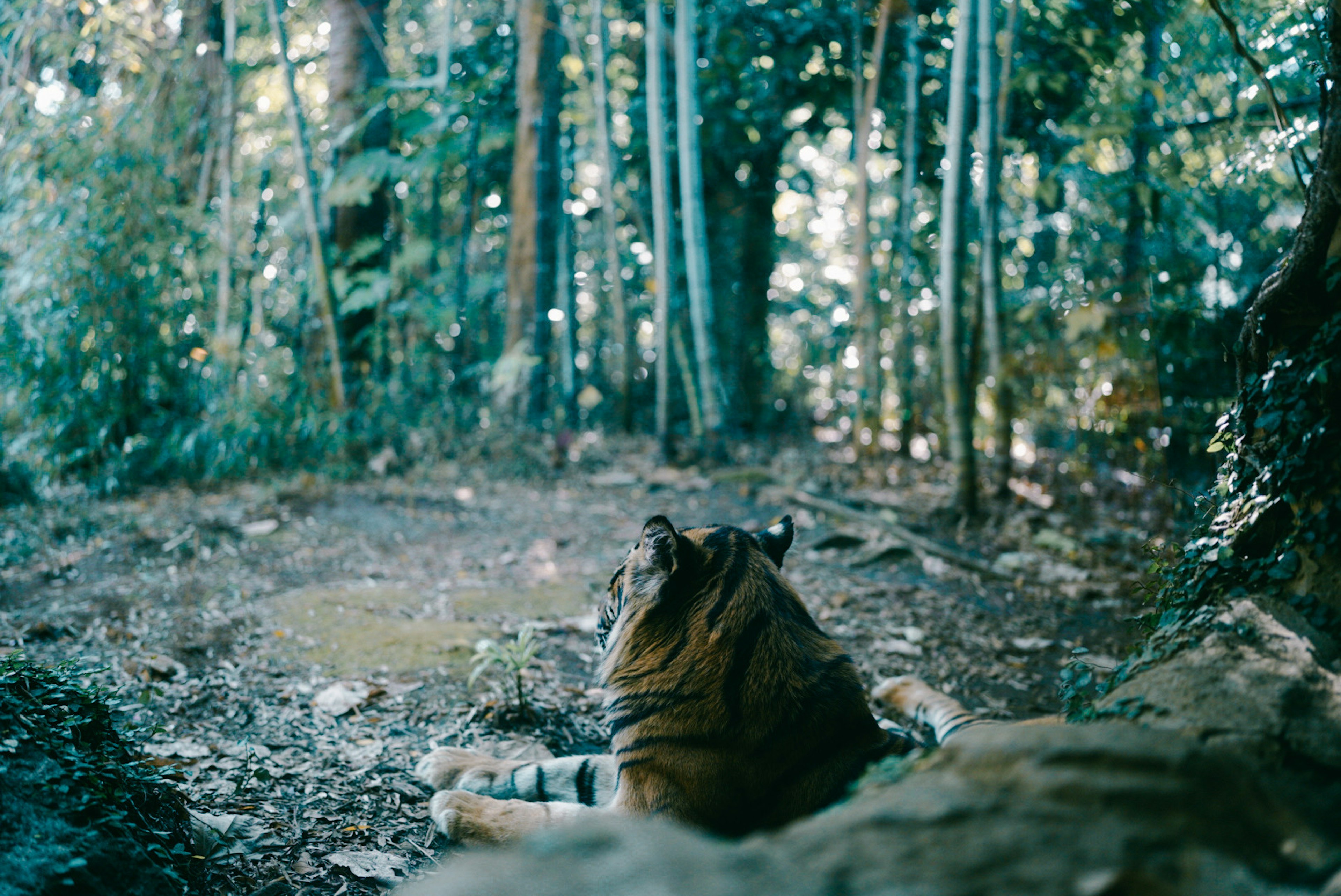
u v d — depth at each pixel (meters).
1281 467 2.76
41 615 4.91
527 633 4.16
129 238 7.64
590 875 1.08
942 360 7.69
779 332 14.48
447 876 1.12
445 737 3.89
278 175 10.81
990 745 1.29
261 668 4.44
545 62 9.87
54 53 7.75
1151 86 7.62
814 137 12.71
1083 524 7.49
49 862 2.09
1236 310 7.94
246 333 9.35
